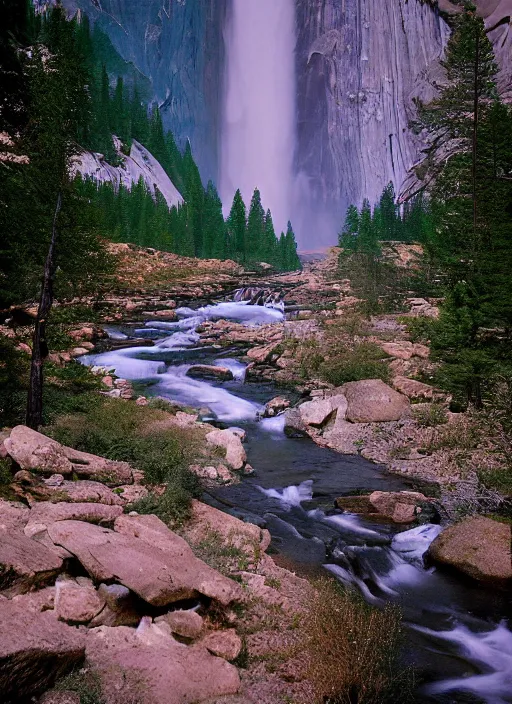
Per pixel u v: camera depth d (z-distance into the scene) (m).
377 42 152.75
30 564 6.44
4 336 14.94
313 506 11.13
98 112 96.94
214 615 6.63
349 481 12.51
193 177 107.62
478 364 15.22
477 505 11.08
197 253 92.44
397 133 144.75
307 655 6.25
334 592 7.56
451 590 8.27
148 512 9.19
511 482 11.70
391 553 9.30
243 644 6.30
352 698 5.75
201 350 26.39
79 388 16.97
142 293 42.97
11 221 11.74
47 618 5.83
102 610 6.30
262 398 19.34
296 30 198.25
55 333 12.93
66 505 8.08
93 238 12.56
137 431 13.65
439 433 14.88
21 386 14.63
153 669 5.58
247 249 89.88
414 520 10.49
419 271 36.44
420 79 134.12
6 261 12.01
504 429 14.42
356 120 163.50
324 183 183.75
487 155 25.94
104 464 10.40
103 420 13.76
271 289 46.03
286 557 8.95
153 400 17.22
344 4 169.38
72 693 5.16
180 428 14.39
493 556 8.50
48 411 13.63
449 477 12.59
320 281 50.59
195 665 5.71
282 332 28.69
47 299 11.91
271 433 16.09
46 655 5.11
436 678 6.29
